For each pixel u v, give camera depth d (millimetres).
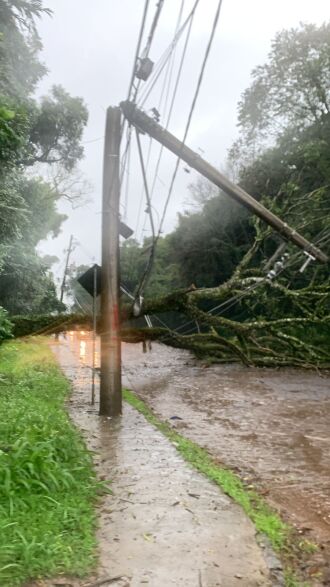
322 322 17469
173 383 17328
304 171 28953
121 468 6684
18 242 22875
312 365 19188
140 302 10992
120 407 10344
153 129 9320
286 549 4648
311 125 29672
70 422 9320
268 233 15414
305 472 7375
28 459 5242
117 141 10391
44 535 4141
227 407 12961
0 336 11453
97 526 4762
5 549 3832
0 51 14844
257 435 9820
